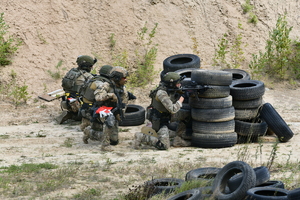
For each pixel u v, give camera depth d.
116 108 14.06
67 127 18.00
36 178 10.22
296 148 13.94
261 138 15.42
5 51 24.25
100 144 15.13
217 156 12.93
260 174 8.38
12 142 15.25
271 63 26.39
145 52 26.23
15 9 25.62
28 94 22.58
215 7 29.08
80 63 17.02
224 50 27.20
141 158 12.78
